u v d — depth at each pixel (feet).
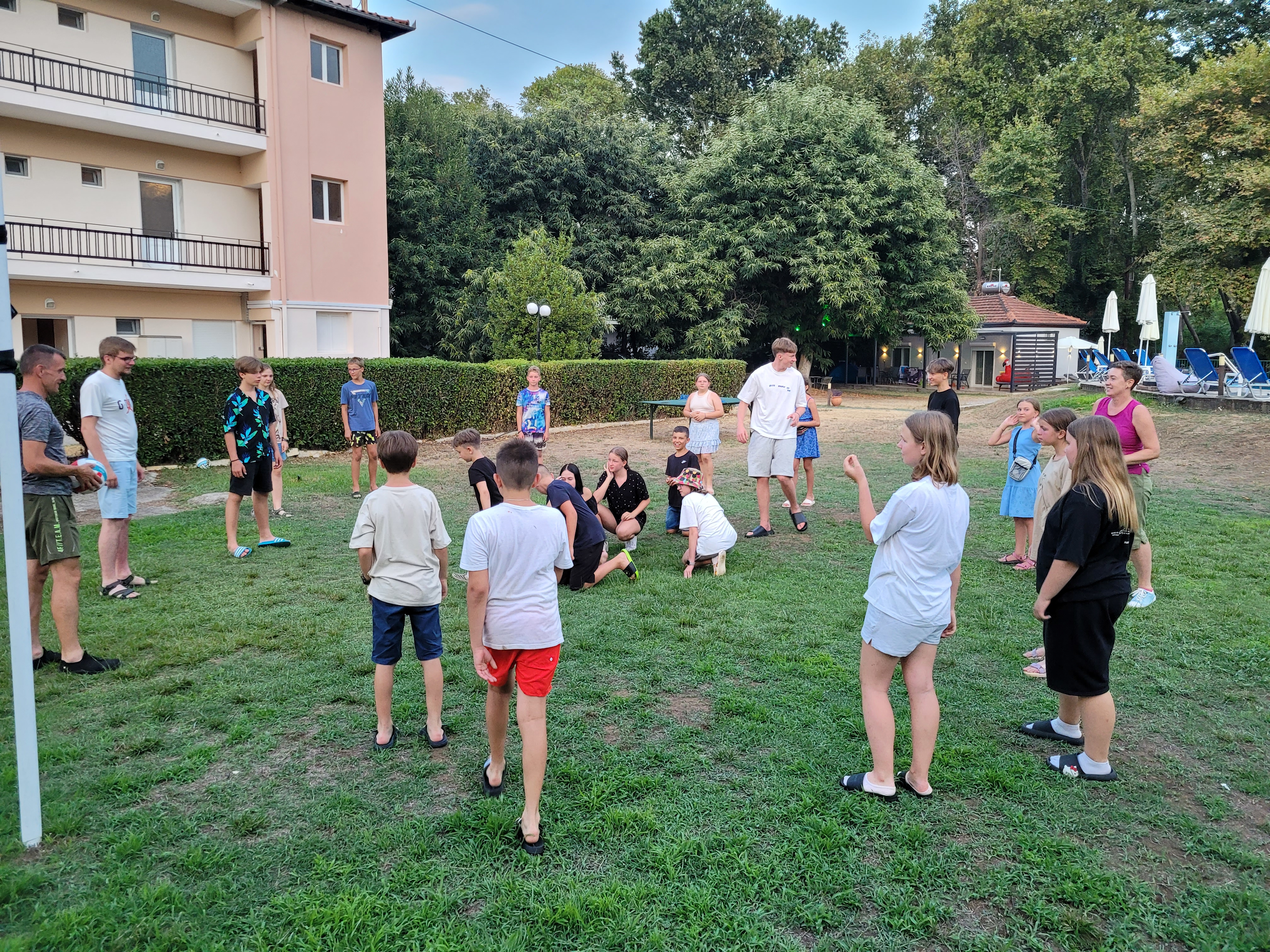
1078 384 99.25
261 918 8.91
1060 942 8.74
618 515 25.22
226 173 67.72
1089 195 140.87
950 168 143.84
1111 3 127.24
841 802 11.34
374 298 73.72
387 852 10.19
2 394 9.86
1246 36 121.70
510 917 8.98
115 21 60.75
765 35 132.98
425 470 42.16
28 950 8.30
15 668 10.00
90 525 29.35
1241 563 24.03
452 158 92.43
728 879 9.69
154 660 16.33
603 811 11.10
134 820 10.76
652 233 101.50
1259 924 8.98
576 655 16.96
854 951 8.57
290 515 30.99
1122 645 17.58
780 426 27.37
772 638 18.03
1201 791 11.87
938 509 10.79
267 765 12.40
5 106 54.24
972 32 133.08
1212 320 150.20
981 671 16.29
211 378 43.55
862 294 92.02
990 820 11.01
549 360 69.87
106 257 60.95
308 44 67.41
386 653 12.78
